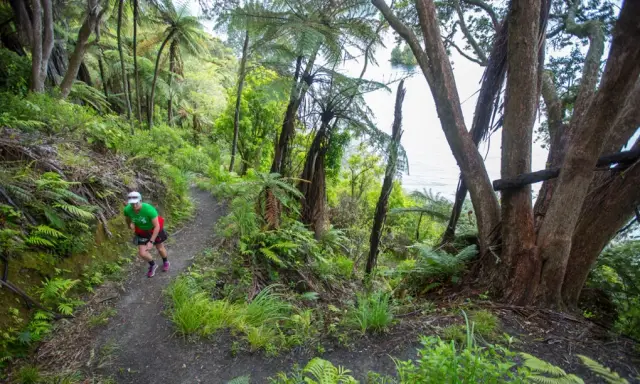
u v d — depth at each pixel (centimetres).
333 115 698
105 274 442
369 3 658
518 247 433
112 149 705
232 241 582
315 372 246
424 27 470
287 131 727
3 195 389
